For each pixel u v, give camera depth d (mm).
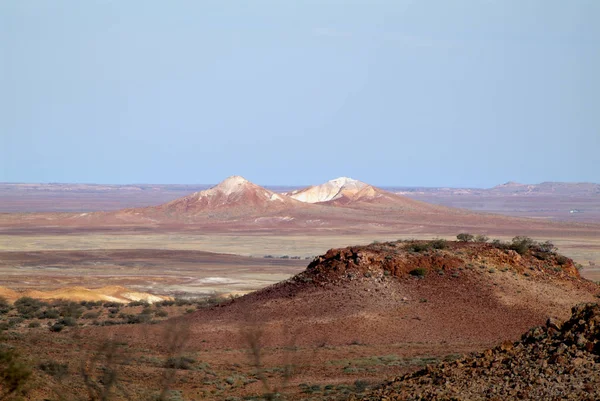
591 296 133125
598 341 52969
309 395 73688
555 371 51250
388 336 113375
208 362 94750
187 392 75938
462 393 51406
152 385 76188
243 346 105375
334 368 91562
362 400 58000
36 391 59344
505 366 55062
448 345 107812
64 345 94438
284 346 106000
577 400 45875
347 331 114875
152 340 106688
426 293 129250
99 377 70250
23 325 131625
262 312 127375
